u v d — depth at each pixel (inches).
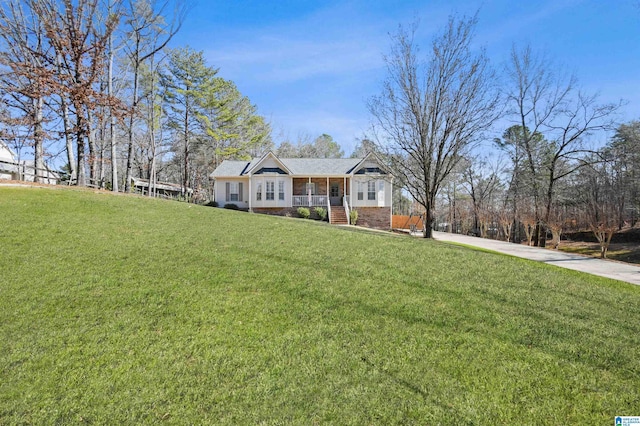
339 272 272.7
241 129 1455.5
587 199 1024.2
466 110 593.0
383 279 259.9
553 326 187.8
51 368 140.7
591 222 707.4
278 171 944.3
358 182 939.3
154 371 140.3
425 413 117.5
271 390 130.0
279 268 274.7
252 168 944.9
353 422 113.7
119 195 559.5
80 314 186.7
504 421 114.1
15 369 139.3
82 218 381.4
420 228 1294.3
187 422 113.8
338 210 900.0
